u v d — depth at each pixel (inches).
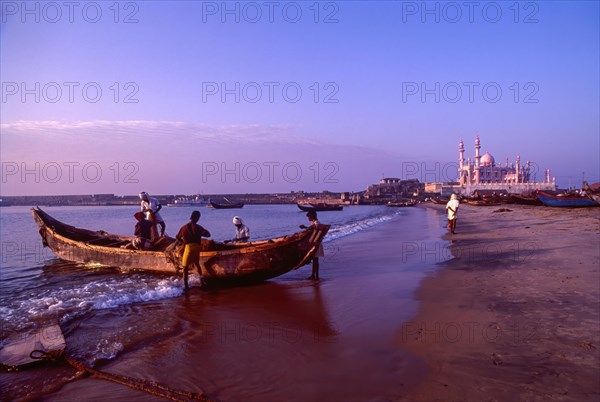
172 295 418.6
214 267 454.9
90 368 235.5
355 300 370.0
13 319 340.2
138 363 241.8
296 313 337.1
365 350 249.4
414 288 402.9
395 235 981.8
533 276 409.4
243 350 257.3
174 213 3919.8
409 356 236.2
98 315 345.4
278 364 234.7
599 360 214.8
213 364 237.6
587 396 181.3
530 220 1186.6
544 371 206.1
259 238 1173.7
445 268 494.6
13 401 200.2
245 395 200.2
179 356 250.7
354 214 3100.4
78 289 449.7
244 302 380.5
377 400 189.5
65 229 687.7
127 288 447.5
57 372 235.5
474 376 205.6
